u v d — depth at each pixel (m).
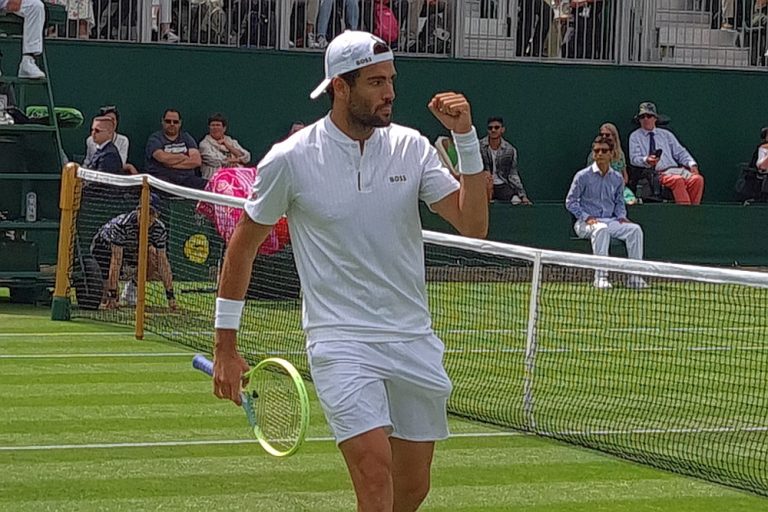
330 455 13.96
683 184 36.59
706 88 39.81
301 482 12.76
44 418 15.61
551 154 38.56
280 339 21.44
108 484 12.55
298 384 8.55
